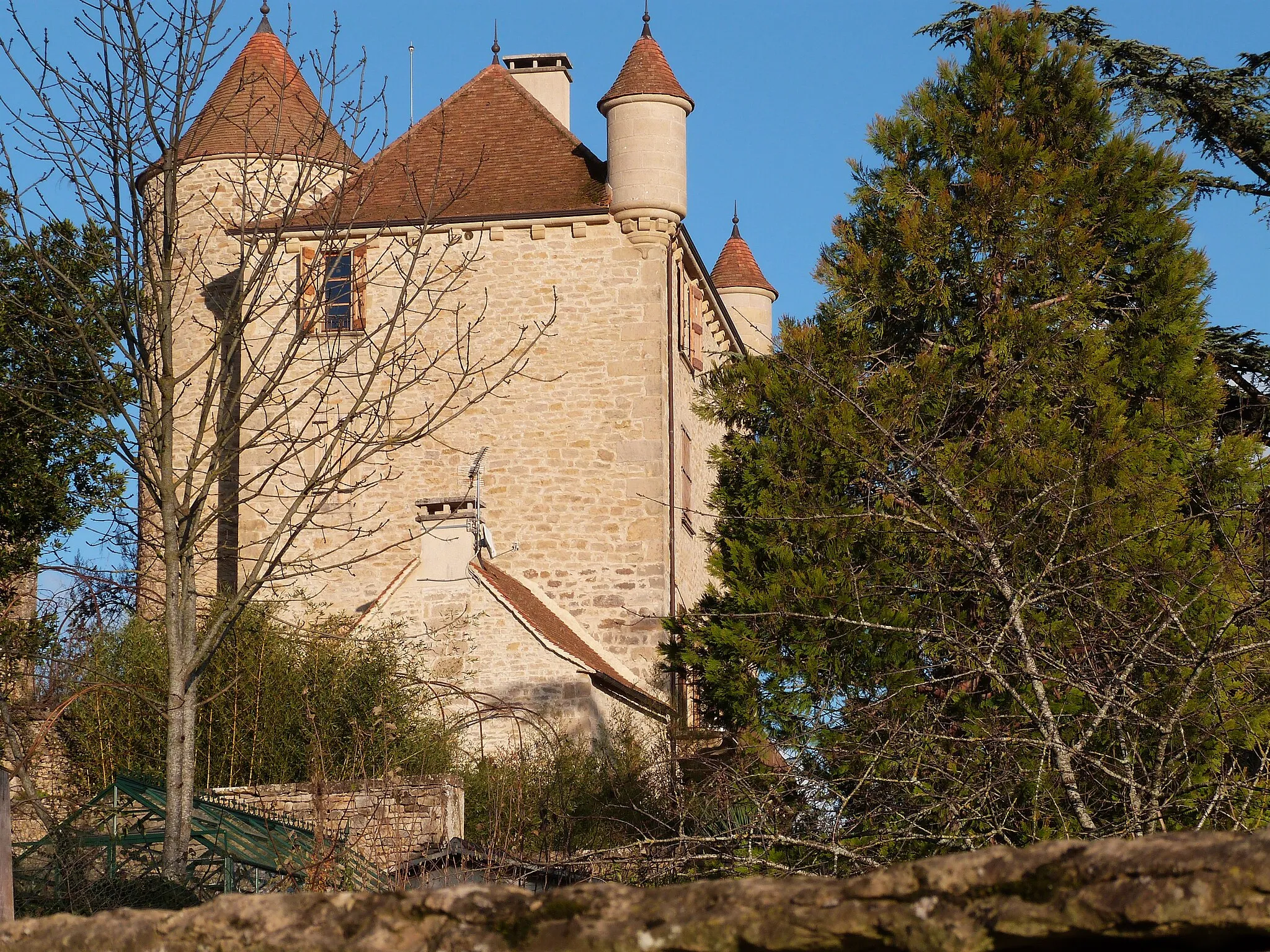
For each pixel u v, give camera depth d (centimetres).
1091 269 2202
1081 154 2334
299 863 1585
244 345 1786
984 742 1183
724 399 2144
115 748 2298
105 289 2175
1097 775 1184
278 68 3272
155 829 1786
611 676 2675
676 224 3130
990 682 1373
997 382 1928
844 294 2266
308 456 3041
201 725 2316
